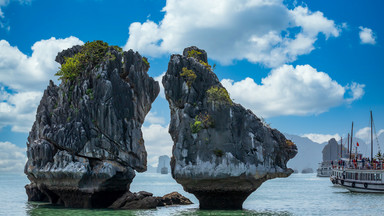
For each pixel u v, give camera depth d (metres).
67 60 58.31
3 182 167.12
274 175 50.34
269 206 62.19
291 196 86.75
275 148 50.72
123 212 48.12
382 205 64.69
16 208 53.84
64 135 52.56
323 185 144.75
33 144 54.91
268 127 51.62
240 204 50.06
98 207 52.59
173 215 44.94
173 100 50.50
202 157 47.38
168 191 113.31
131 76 56.38
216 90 49.06
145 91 58.34
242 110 49.22
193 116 49.28
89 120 53.41
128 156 54.19
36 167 53.97
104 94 53.66
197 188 48.56
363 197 81.19
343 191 102.00
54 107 57.84
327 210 56.34
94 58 57.47
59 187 53.22
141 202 52.06
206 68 51.12
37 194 63.03
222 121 48.03
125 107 54.94
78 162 51.97
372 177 90.44
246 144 48.28
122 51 59.44
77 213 47.25
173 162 50.38
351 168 99.44
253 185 48.72
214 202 49.44
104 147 52.53
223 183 47.59
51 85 61.44
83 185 51.53
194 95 50.03
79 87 55.88
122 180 53.31
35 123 59.56
